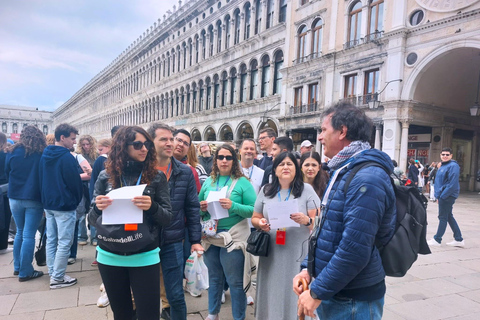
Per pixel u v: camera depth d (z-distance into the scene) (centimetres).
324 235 181
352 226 158
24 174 414
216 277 326
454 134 1797
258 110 2245
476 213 1078
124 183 228
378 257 174
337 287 160
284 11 2094
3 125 9206
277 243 280
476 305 379
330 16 1741
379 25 1526
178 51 3356
